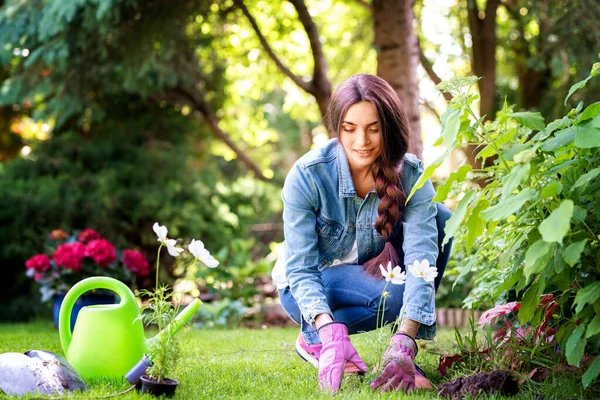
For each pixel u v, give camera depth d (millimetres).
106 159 7203
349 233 2252
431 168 1727
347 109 2012
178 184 7105
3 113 8000
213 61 7656
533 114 1753
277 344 3193
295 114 9359
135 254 4918
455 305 4809
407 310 2021
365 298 2240
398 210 2115
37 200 6387
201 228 7098
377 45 5113
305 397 1776
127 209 6832
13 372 1771
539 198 1688
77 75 5566
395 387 1881
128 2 4645
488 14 6340
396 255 2227
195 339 3445
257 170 8461
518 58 6855
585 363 1979
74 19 4824
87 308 2057
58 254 4617
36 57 4902
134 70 5477
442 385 1902
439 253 2297
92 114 7000
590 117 1746
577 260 1603
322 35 7961
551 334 2150
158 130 7680
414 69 5105
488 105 6387
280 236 9086
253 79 8406
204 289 7016
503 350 2156
